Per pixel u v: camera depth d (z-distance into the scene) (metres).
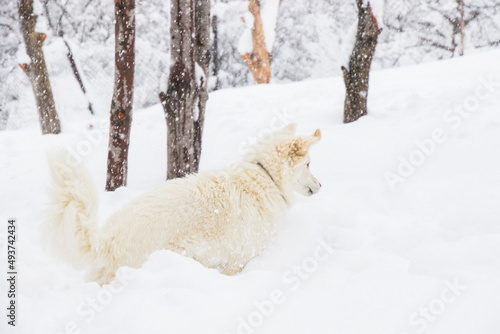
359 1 8.65
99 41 22.69
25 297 3.29
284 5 24.80
